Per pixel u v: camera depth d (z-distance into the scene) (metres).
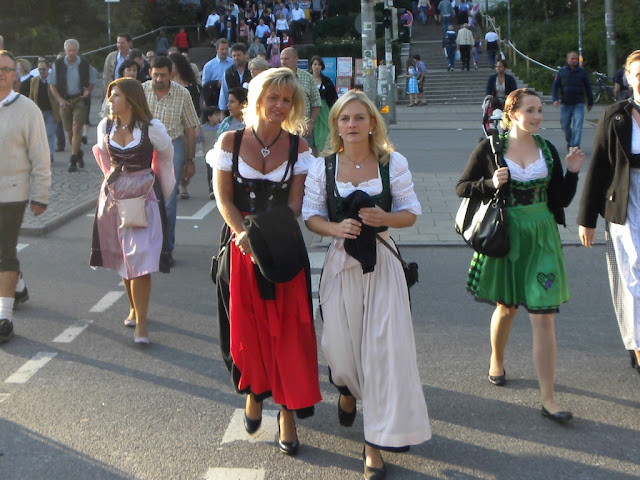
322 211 4.28
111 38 33.34
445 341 6.08
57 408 4.94
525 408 4.93
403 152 16.70
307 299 4.21
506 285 4.91
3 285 6.07
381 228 4.16
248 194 4.33
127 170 5.96
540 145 4.86
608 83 28.03
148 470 4.21
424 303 7.00
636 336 5.04
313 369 4.21
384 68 18.02
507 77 14.71
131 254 5.87
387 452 4.41
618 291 5.16
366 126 4.14
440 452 4.40
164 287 7.51
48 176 6.22
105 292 7.36
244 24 36.09
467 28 33.09
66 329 6.36
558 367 5.58
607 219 5.03
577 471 4.19
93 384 5.30
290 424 4.37
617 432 4.61
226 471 4.20
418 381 4.08
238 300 4.21
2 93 6.09
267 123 4.32
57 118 14.83
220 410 4.93
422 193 11.78
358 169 4.21
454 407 4.95
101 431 4.64
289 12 39.06
